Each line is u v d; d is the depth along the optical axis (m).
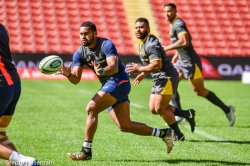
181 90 72.00
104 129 39.34
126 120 28.92
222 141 35.62
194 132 39.12
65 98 59.78
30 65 86.12
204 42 104.56
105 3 109.12
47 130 38.53
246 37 107.00
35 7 105.12
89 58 28.48
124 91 28.25
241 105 56.62
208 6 111.81
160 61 31.53
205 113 49.88
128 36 103.44
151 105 33.94
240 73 90.12
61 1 107.25
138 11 109.25
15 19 102.25
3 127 24.83
